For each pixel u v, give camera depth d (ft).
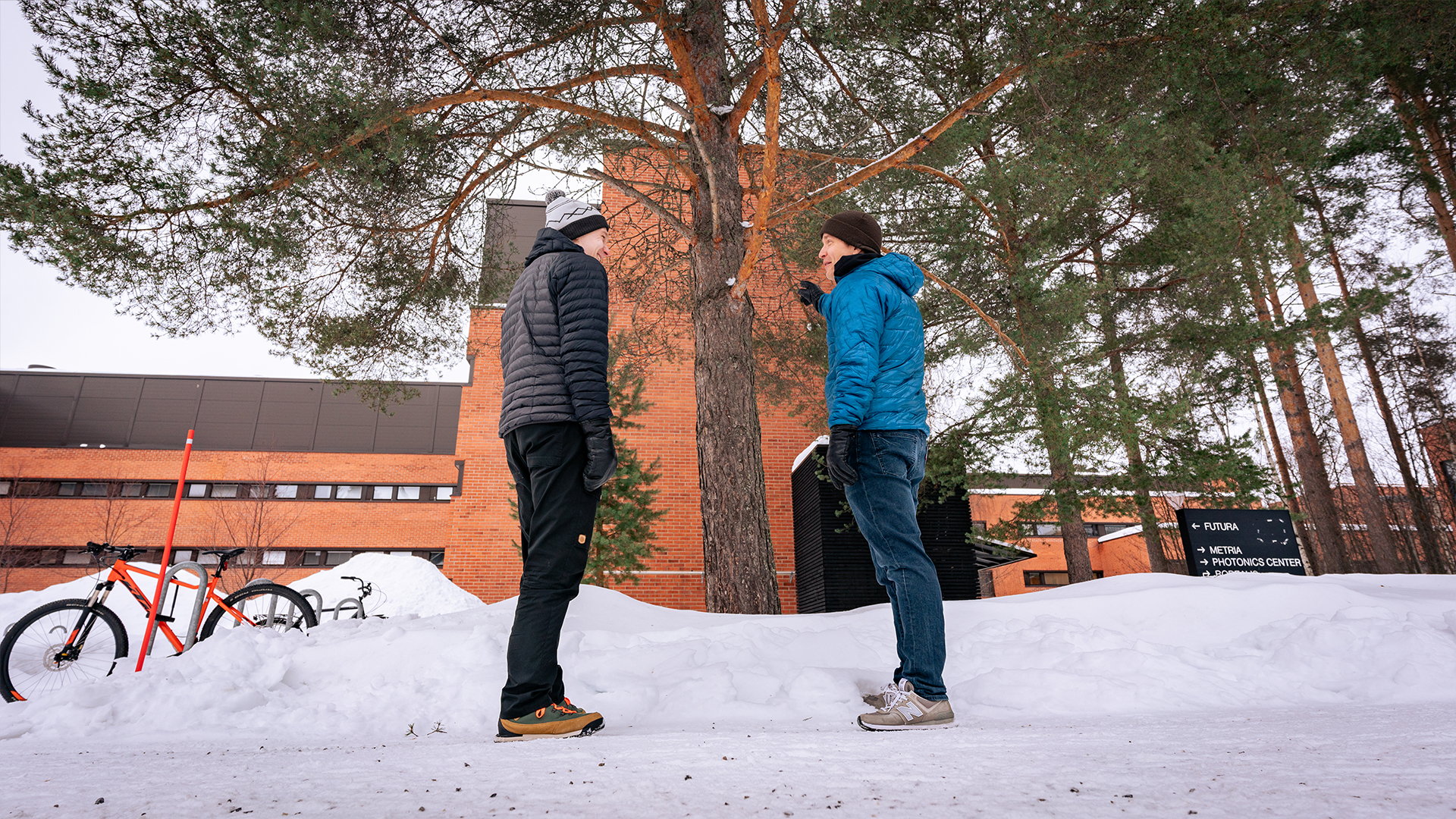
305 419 70.54
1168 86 23.41
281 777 3.19
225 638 10.19
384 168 20.13
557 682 6.20
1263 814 2.06
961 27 21.90
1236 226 24.29
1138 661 8.83
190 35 17.71
